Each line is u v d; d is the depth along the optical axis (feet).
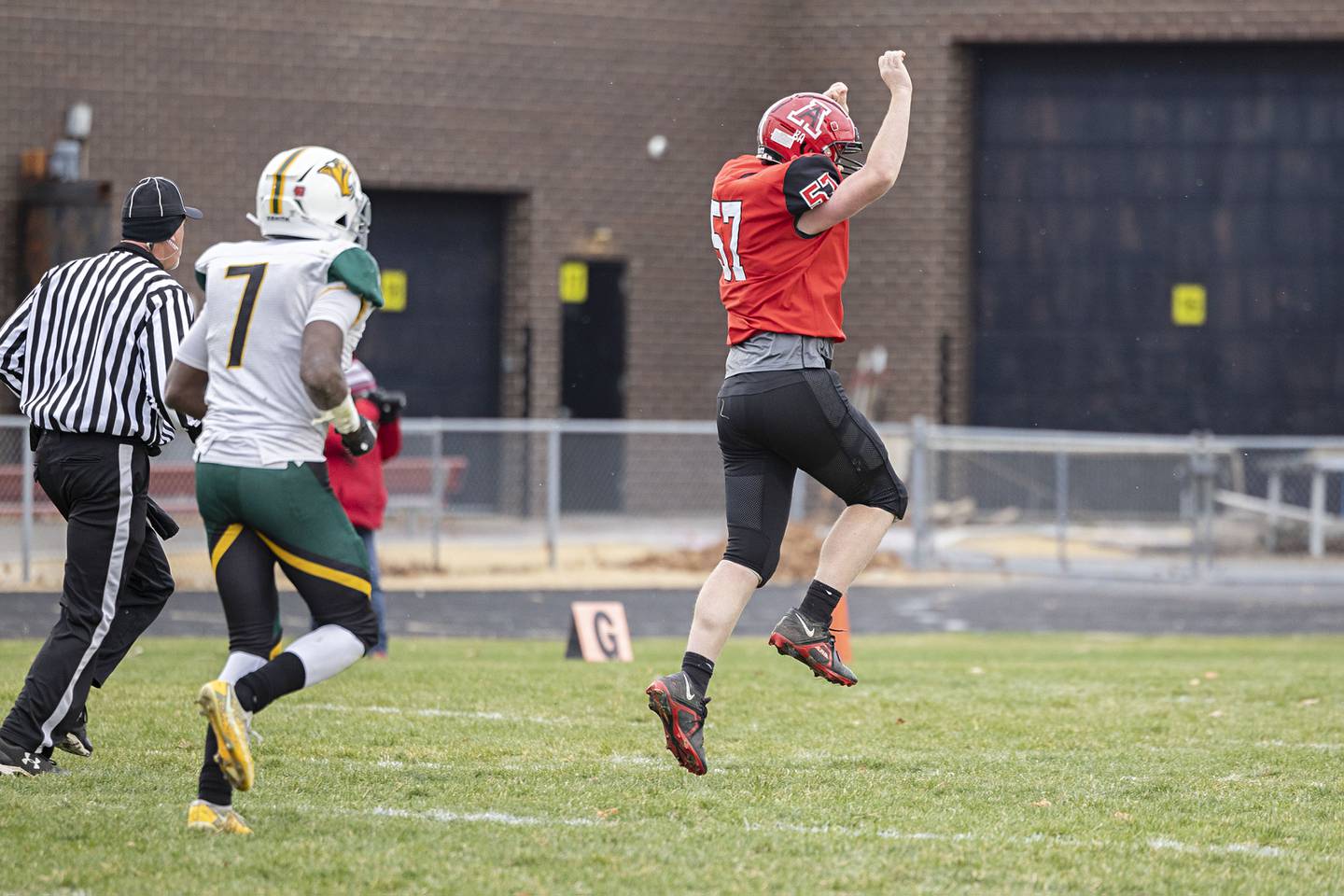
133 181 238.68
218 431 56.80
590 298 258.57
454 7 249.55
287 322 56.59
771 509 66.95
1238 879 55.77
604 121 255.29
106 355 69.15
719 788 69.56
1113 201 256.52
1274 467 220.02
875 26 251.19
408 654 128.98
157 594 74.79
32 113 233.76
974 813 65.77
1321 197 254.06
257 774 70.18
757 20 257.14
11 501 182.29
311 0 244.63
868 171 63.31
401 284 254.68
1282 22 246.68
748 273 65.31
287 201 57.88
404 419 255.50
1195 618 177.17
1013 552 214.90
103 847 56.49
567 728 84.84
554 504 208.44
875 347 252.21
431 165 249.75
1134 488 214.69
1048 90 255.70
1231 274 255.70
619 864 55.77
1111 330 257.14
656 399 258.98
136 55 237.86
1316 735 86.43
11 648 126.21
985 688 106.01
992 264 257.55
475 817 62.95
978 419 258.57
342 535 57.62
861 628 166.50
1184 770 75.77
